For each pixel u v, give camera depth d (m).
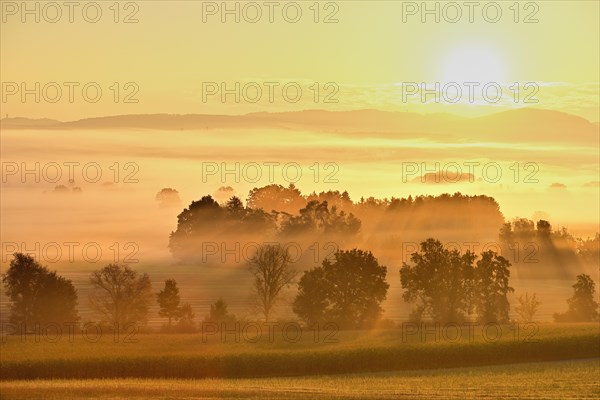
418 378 78.56
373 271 116.88
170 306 120.44
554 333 98.56
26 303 116.81
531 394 65.88
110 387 66.88
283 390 66.50
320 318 115.38
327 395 63.75
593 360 93.19
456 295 120.19
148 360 83.12
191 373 82.94
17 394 63.72
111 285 115.31
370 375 83.25
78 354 85.12
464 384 72.75
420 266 120.50
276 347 90.06
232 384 72.38
